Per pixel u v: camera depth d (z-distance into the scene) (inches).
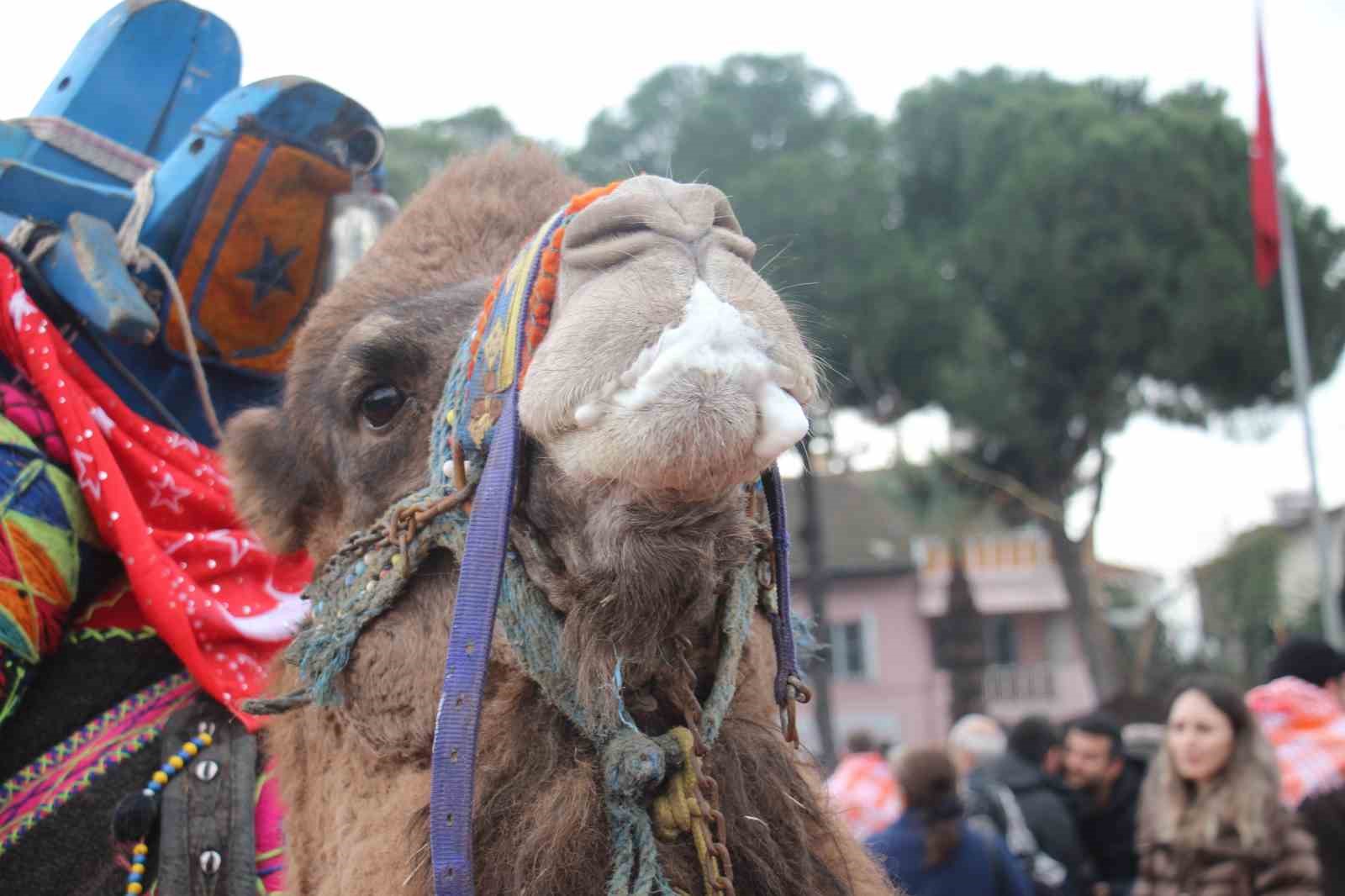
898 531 1632.6
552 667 75.5
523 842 74.2
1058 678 1646.2
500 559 71.7
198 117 137.9
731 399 66.3
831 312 1015.0
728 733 80.4
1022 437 1109.7
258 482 99.8
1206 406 1171.3
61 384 108.3
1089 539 1181.1
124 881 101.2
